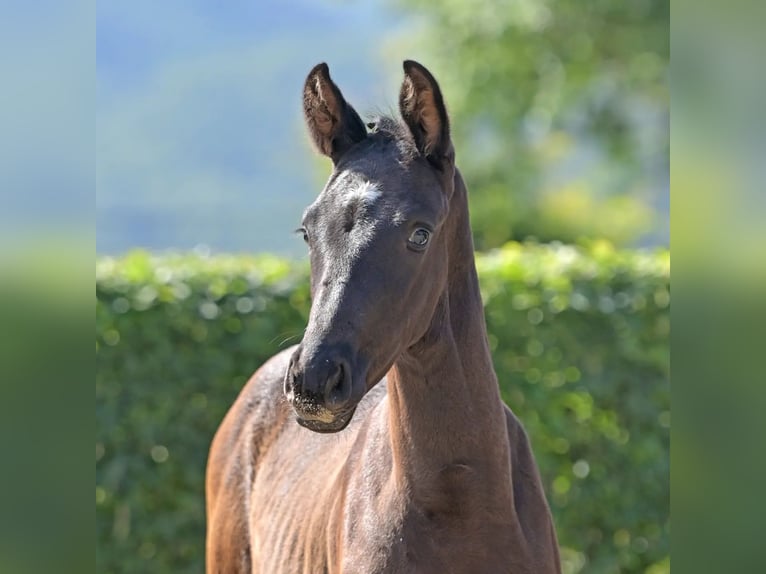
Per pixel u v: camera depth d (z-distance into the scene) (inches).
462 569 201.2
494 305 442.3
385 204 191.0
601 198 1232.8
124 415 436.8
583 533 453.7
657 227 1245.1
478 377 203.6
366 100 263.9
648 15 1064.2
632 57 1083.3
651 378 448.1
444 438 200.2
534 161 1135.6
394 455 206.5
